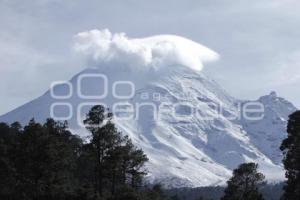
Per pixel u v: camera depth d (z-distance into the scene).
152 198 133.25
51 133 122.94
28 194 111.25
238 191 141.12
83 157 121.00
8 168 113.56
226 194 142.25
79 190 116.38
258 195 139.12
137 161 122.62
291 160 110.94
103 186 129.62
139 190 131.25
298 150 110.19
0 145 119.44
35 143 110.56
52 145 111.25
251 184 141.25
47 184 111.81
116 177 122.94
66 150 115.69
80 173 141.00
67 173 121.81
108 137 114.31
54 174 112.50
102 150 115.19
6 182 113.94
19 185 112.38
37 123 113.44
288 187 111.06
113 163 114.62
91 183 128.25
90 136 116.12
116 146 116.00
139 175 124.56
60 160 113.00
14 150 114.81
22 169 111.56
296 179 110.31
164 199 150.88
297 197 110.25
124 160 119.94
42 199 111.38
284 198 113.44
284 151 114.50
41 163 109.94
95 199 115.12
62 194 113.25
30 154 110.19
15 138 131.12
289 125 112.44
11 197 112.31
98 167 115.75
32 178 111.31
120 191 119.50
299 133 111.12
